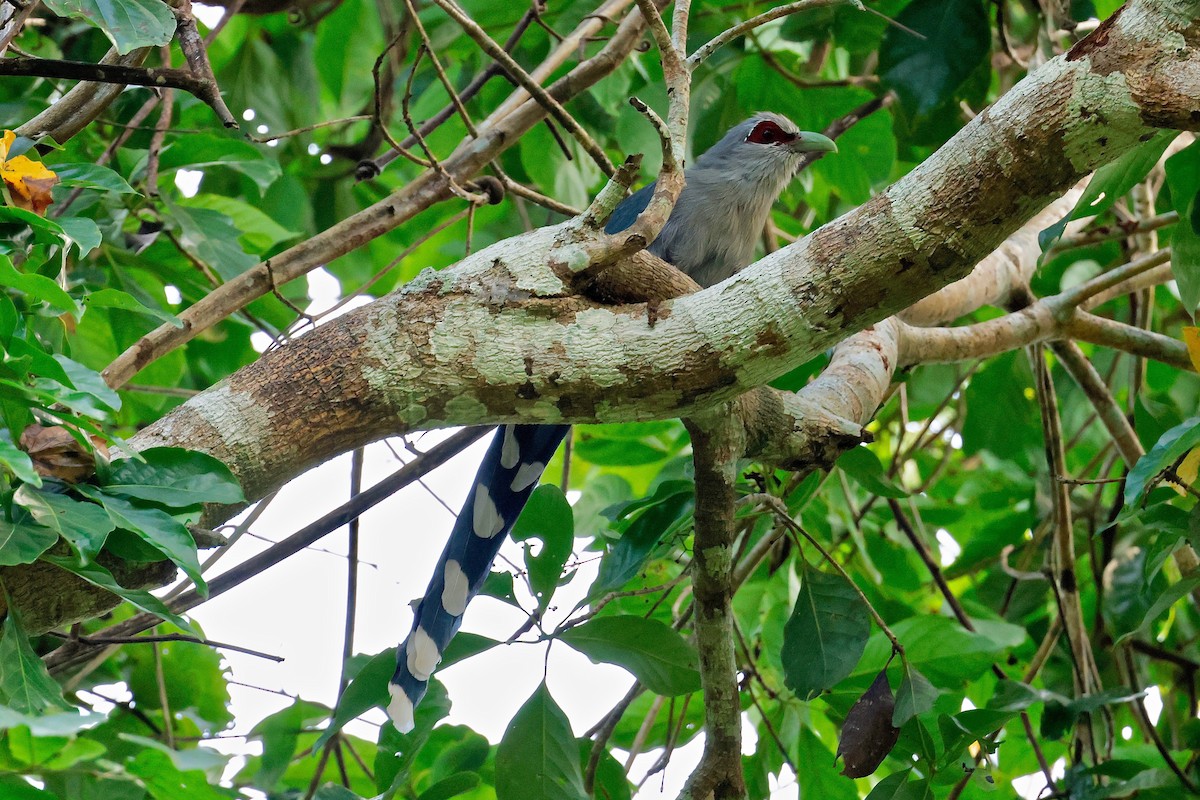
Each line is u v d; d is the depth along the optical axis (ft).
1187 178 23.36
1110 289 32.65
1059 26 32.73
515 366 17.19
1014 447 38.73
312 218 41.96
